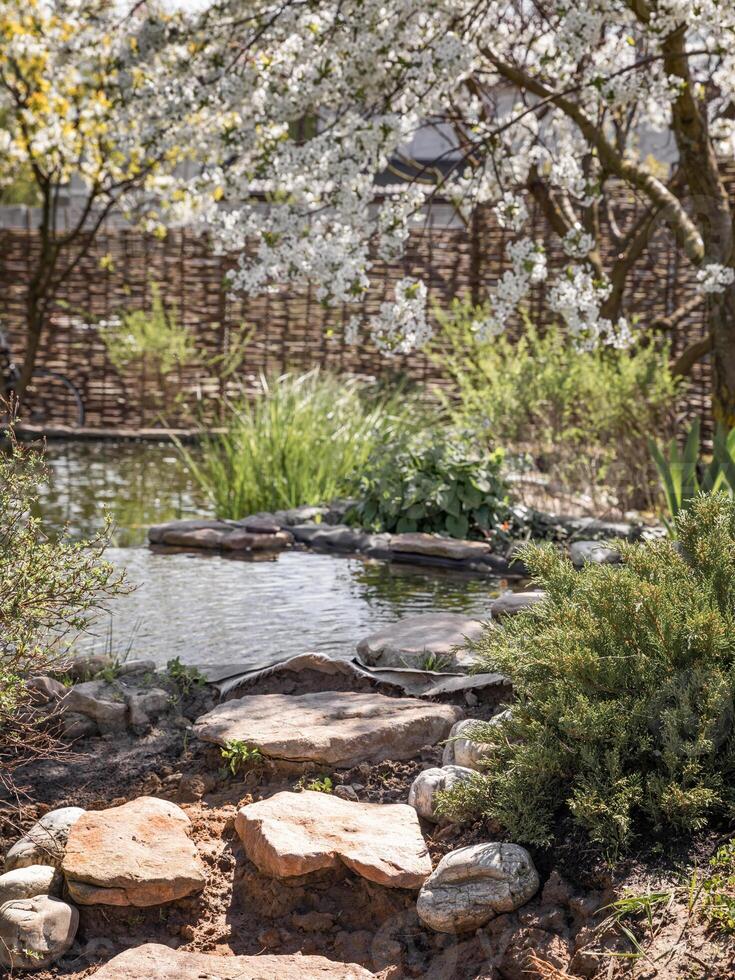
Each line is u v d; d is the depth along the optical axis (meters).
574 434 6.94
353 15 5.12
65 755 2.89
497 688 3.16
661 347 8.38
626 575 2.61
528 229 9.20
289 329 10.11
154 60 6.12
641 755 2.34
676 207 6.42
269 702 3.13
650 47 5.68
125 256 10.32
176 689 3.29
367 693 3.23
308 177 5.03
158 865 2.30
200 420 9.78
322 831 2.40
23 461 2.84
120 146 6.36
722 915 1.88
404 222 4.88
